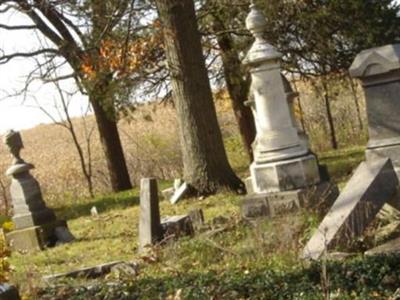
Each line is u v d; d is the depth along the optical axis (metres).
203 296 6.93
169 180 26.39
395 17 22.97
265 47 12.40
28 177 14.46
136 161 29.02
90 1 20.11
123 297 7.54
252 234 9.53
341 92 28.19
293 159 11.99
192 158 17.36
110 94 21.39
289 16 22.09
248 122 25.16
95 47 20.75
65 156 33.91
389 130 10.64
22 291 8.47
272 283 6.88
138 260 10.09
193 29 17.36
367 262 6.84
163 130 31.31
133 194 22.50
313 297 6.23
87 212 19.80
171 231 11.43
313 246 8.20
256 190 12.26
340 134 30.67
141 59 20.89
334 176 17.55
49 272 10.64
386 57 10.44
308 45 22.98
